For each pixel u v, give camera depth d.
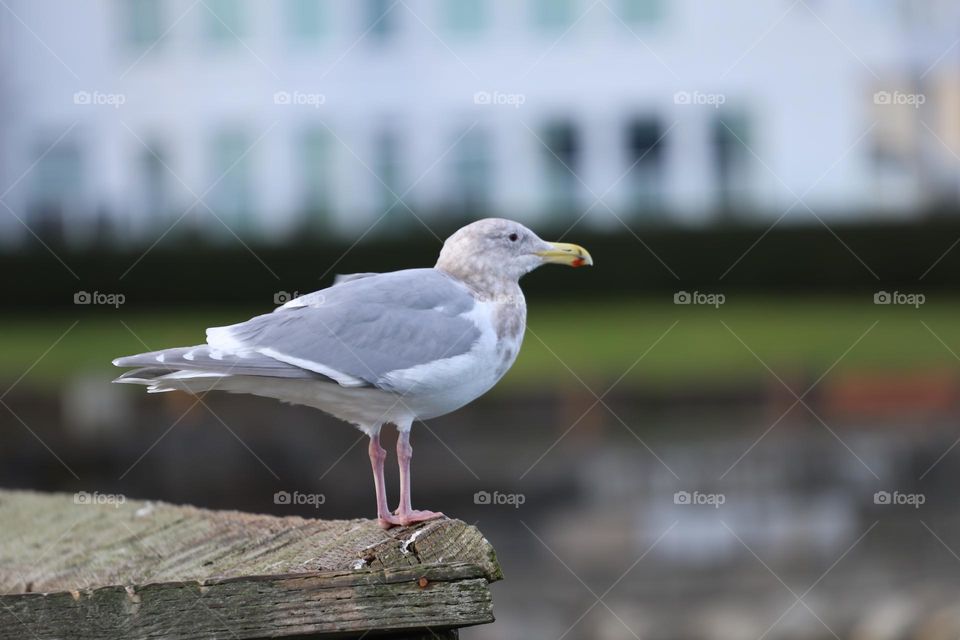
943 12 27.39
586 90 28.09
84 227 27.25
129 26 28.25
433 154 28.41
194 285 25.42
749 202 27.41
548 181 28.22
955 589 10.64
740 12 27.45
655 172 27.97
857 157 27.53
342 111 28.47
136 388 16.83
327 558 3.94
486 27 28.28
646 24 27.86
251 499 15.36
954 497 14.22
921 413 16.81
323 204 28.55
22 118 28.12
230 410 16.28
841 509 13.38
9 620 3.45
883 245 25.38
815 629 10.21
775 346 19.08
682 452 15.34
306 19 28.38
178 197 28.30
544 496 14.73
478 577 3.55
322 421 15.84
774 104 27.53
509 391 17.06
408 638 3.56
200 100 28.41
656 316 22.41
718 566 11.79
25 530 5.18
